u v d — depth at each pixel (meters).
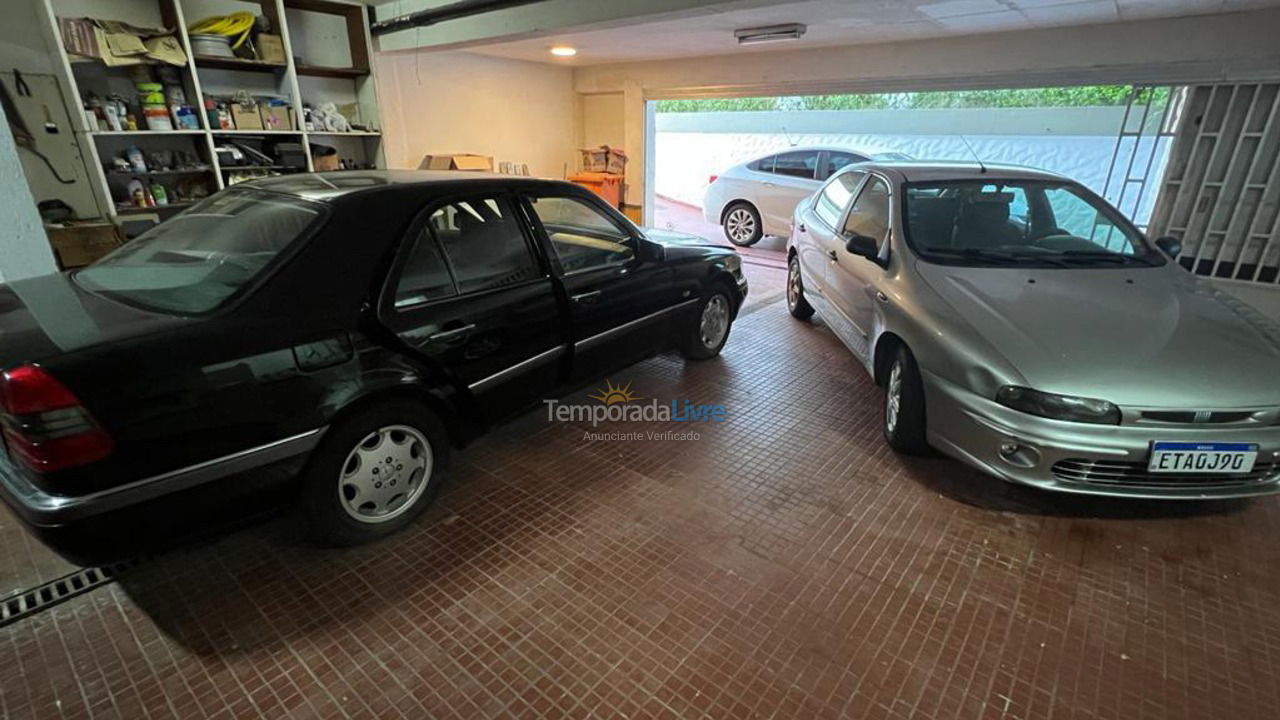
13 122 4.30
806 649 1.85
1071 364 2.26
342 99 6.43
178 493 1.74
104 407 1.57
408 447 2.33
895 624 1.95
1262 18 4.51
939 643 1.87
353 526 2.22
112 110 4.55
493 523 2.45
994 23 5.23
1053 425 2.20
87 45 4.36
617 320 3.20
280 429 1.90
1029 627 1.93
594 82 8.94
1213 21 4.70
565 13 4.67
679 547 2.31
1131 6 4.49
